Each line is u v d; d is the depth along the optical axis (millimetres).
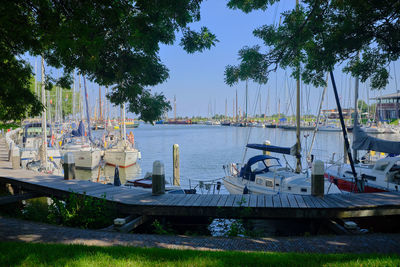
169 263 5293
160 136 88250
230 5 9383
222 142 64938
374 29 7891
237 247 7262
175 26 8102
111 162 35031
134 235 8242
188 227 11781
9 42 7277
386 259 5398
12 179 15328
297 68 9750
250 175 15562
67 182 14461
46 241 7340
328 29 8414
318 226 10625
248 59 8898
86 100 37031
